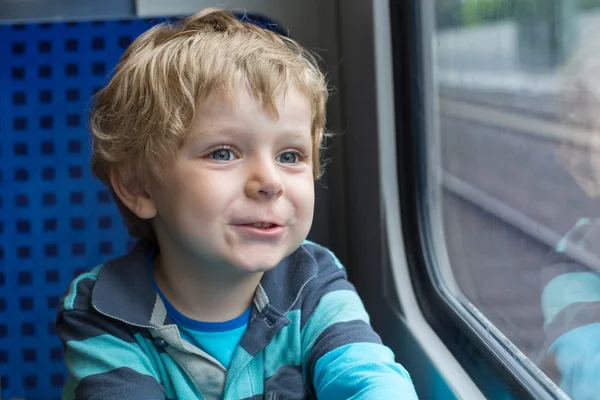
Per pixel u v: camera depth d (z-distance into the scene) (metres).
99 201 1.68
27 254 1.68
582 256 1.22
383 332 1.50
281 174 0.89
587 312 1.13
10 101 1.67
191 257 0.93
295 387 0.99
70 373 0.97
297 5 1.87
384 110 1.49
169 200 0.90
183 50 0.93
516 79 1.37
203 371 0.96
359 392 0.88
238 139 0.86
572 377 1.00
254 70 0.89
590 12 1.18
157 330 0.95
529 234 1.33
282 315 1.00
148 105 0.92
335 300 1.05
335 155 1.88
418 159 1.46
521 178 1.38
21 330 1.68
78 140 1.67
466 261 1.39
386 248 1.47
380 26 1.49
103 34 1.68
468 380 1.06
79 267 1.68
